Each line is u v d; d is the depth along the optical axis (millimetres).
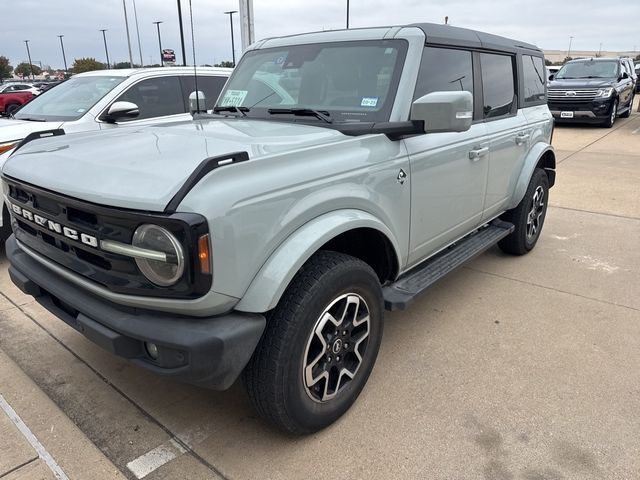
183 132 2793
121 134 2889
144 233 1965
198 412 2822
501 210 4621
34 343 3502
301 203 2305
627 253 5301
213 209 1939
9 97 25172
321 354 2480
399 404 2865
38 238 2566
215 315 2121
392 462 2445
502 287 4457
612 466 2410
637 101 24359
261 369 2293
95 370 3199
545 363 3270
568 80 15406
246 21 8469
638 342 3521
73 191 2148
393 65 3111
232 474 2387
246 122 3174
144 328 2074
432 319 3869
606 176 8797
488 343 3520
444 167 3357
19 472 2391
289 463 2447
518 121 4539
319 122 3014
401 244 3082
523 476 2355
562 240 5746
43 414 2791
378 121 2965
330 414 2627
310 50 3512
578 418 2742
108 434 2645
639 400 2891
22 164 2613
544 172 5180
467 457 2471
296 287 2342
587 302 4148
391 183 2855
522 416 2762
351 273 2510
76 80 6402
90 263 2242
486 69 4023
